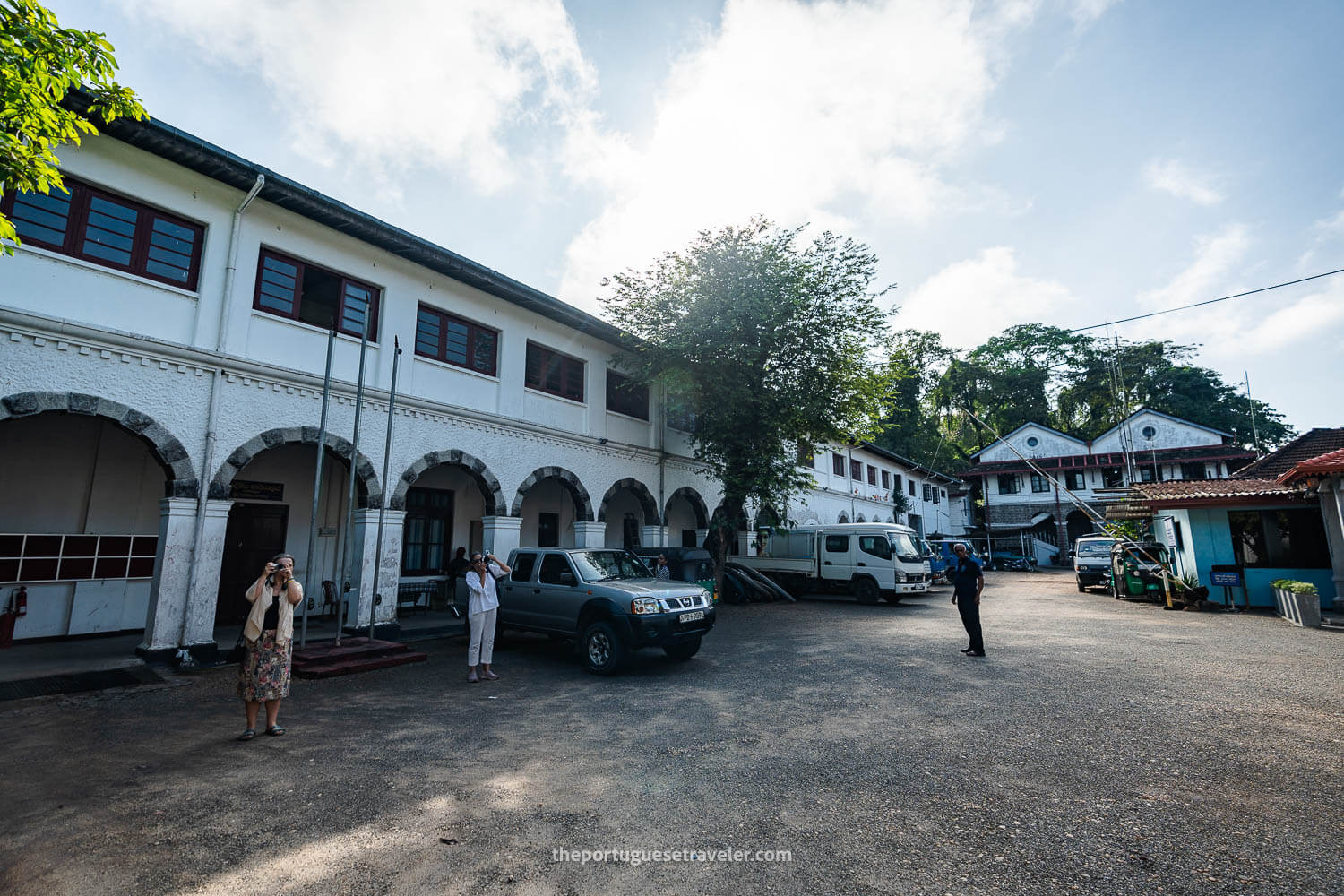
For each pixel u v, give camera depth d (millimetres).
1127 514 19828
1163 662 9070
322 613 13945
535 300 14617
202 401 9672
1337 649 9922
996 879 3357
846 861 3566
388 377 12266
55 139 5766
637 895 3232
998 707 6766
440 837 3916
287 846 3807
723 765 5137
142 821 4160
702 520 21047
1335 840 3762
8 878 3420
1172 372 48438
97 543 11305
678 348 15953
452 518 16641
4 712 6762
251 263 10508
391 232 11742
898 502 37406
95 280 8828
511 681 8453
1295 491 15531
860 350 17453
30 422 10758
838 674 8523
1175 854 3615
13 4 5105
